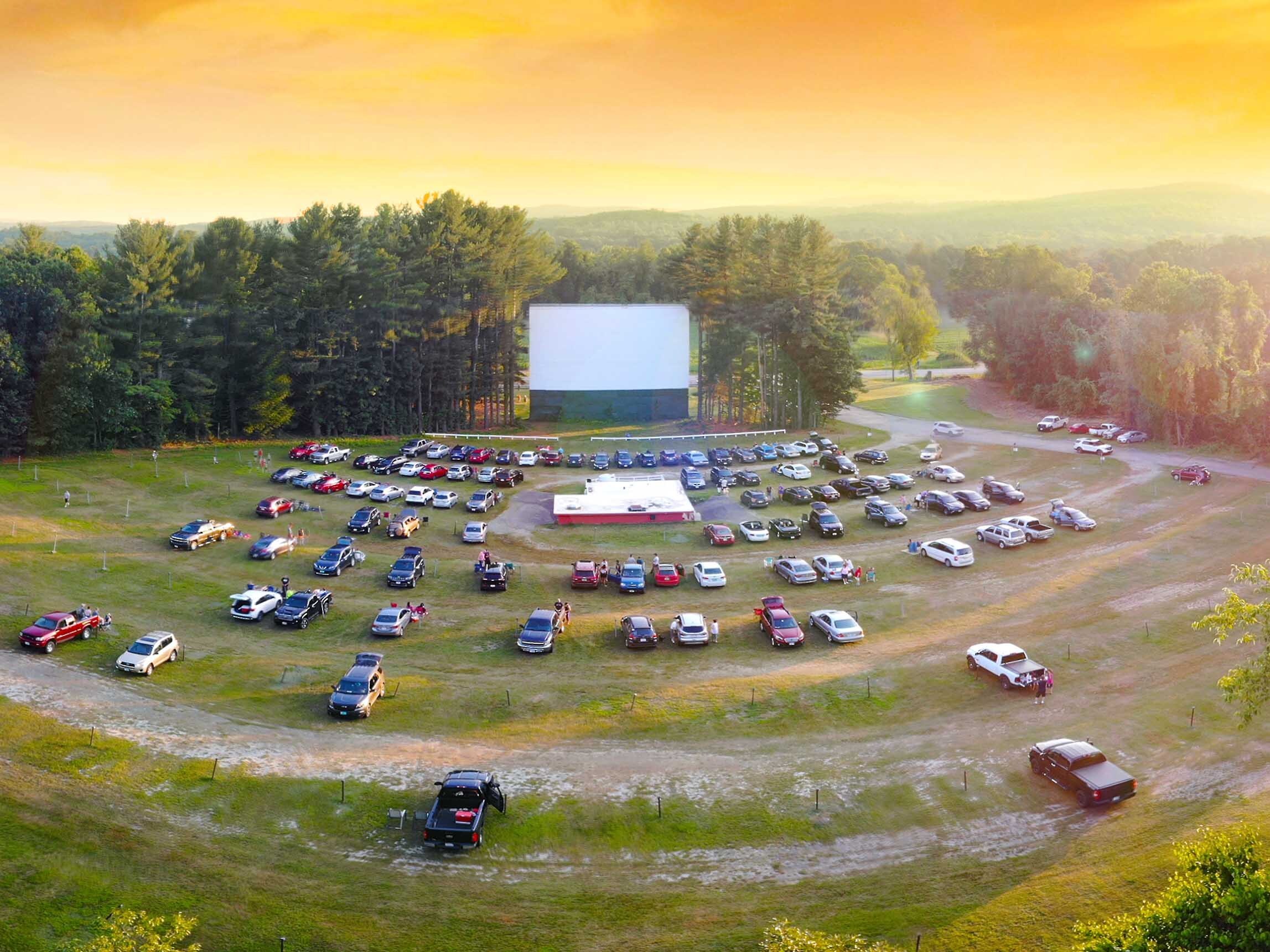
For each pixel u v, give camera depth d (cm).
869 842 3284
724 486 8600
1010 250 18200
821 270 12350
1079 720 4162
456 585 6025
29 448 8756
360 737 3934
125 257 9506
